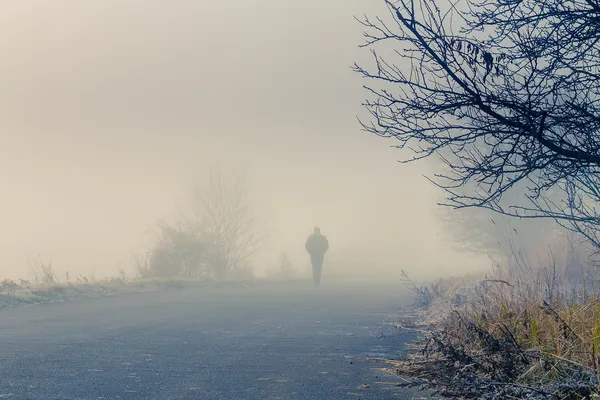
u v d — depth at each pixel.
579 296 9.25
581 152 5.98
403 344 10.72
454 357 6.93
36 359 8.85
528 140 6.03
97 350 9.69
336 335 11.92
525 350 6.89
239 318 14.78
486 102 5.90
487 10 6.04
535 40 5.99
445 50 5.88
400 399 6.79
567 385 5.75
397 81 6.02
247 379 7.72
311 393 7.02
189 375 7.90
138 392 6.92
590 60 6.09
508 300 9.27
